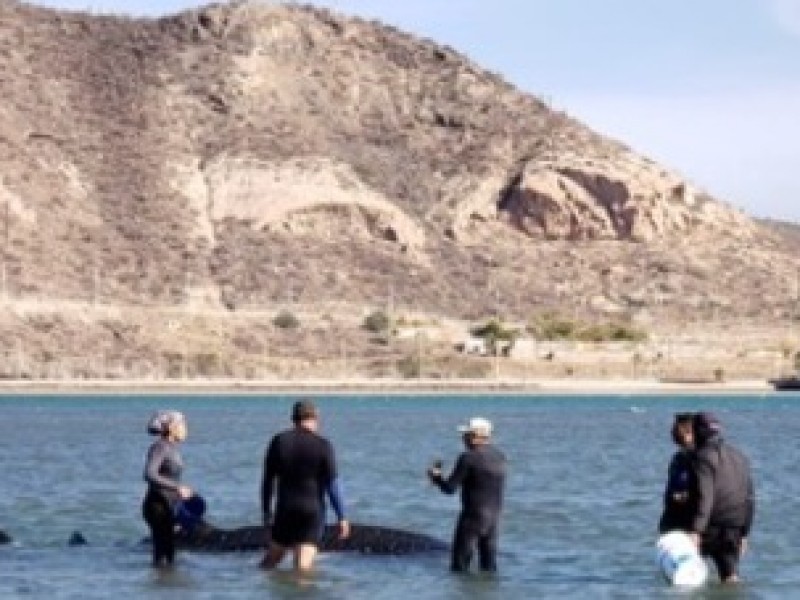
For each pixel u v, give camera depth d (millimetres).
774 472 64438
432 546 36156
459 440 91750
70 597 30172
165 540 34219
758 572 33469
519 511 46781
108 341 194000
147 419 121125
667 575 30922
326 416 132250
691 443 30312
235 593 30531
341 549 35969
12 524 43031
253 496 51656
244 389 183500
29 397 169625
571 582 32219
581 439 94438
